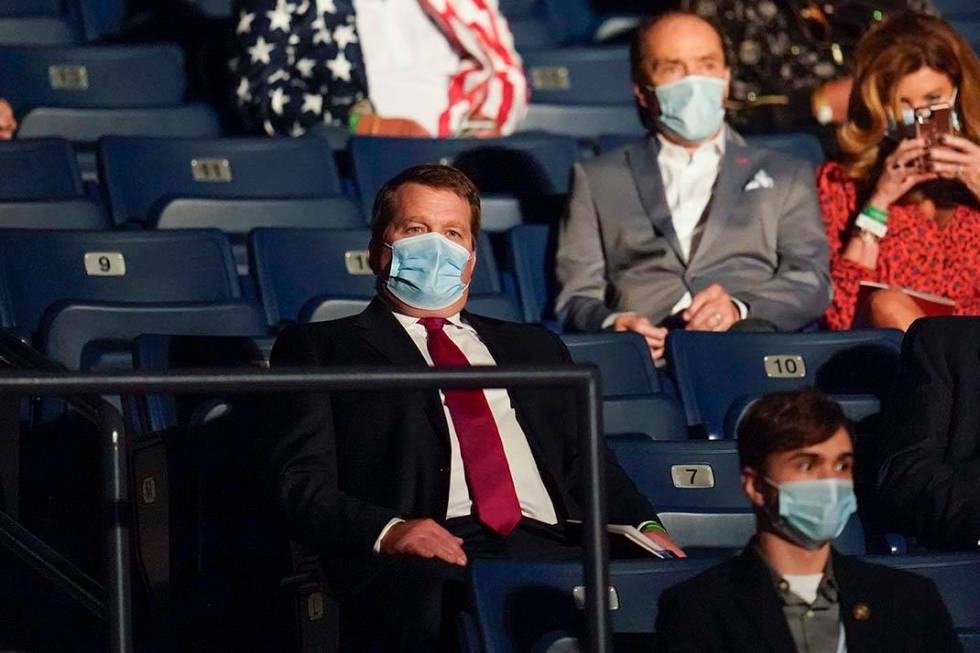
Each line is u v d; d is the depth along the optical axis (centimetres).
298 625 1210
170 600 1292
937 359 1388
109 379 976
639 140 1923
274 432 1262
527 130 2266
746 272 1778
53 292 1659
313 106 2108
